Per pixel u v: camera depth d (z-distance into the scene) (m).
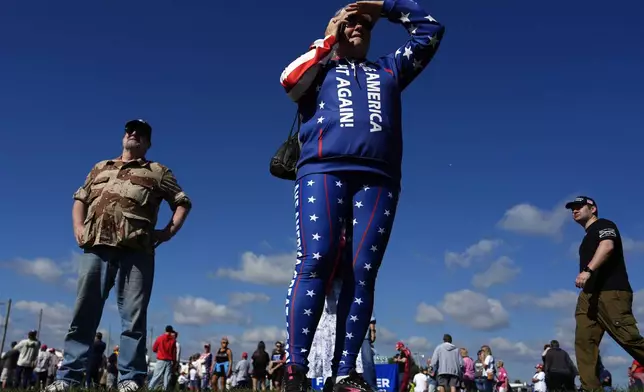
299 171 3.17
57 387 4.60
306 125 3.18
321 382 5.73
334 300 5.47
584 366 5.95
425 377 20.94
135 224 4.99
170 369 14.13
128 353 4.95
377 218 3.07
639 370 12.77
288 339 2.88
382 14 3.49
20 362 19.83
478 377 19.11
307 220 3.00
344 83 3.19
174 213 5.38
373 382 7.78
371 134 3.10
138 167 5.27
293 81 3.13
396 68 3.41
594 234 5.94
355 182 3.08
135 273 5.02
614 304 5.71
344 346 2.99
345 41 3.36
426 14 3.44
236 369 19.30
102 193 5.06
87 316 4.90
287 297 2.96
